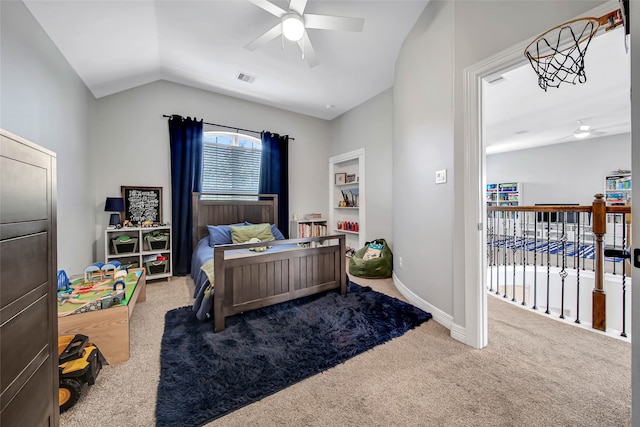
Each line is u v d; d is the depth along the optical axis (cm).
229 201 385
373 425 114
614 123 482
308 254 243
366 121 412
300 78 342
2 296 68
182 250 349
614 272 295
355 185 456
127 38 238
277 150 429
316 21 195
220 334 189
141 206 332
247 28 244
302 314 222
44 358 86
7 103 155
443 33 204
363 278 344
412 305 245
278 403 126
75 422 115
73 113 247
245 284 207
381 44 272
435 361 160
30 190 80
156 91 345
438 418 118
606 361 161
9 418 69
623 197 554
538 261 423
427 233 231
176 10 220
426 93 228
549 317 226
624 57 260
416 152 246
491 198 763
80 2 184
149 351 169
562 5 134
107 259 288
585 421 116
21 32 168
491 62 162
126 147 327
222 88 371
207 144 387
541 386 138
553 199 654
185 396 129
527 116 443
